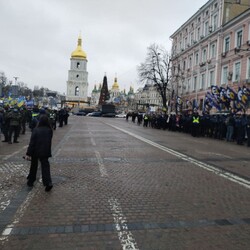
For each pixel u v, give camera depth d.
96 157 12.12
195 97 45.69
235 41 35.09
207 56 42.25
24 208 6.02
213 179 8.92
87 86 120.50
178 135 25.05
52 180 8.23
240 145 18.81
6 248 4.37
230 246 4.59
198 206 6.43
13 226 5.14
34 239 4.67
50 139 7.42
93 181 8.25
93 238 4.76
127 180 8.47
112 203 6.48
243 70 32.84
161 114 34.19
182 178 8.93
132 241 4.68
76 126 32.47
